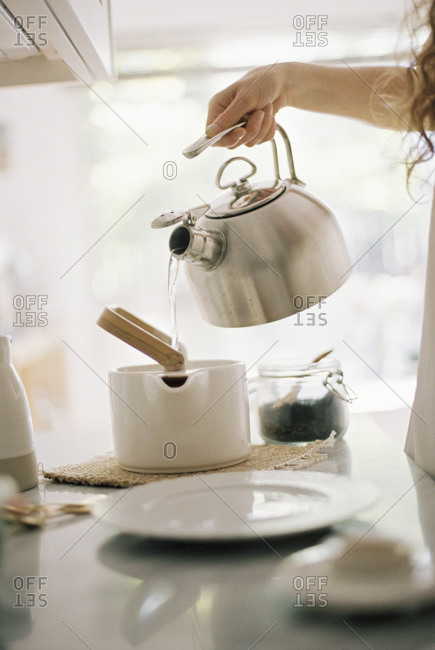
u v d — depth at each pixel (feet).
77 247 9.86
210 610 1.29
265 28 8.52
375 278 9.36
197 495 1.86
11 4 2.04
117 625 1.24
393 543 1.46
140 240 9.93
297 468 2.28
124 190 9.80
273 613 1.27
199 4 8.19
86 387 9.92
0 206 9.60
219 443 2.27
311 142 9.30
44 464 2.55
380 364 9.40
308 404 2.64
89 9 2.45
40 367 8.23
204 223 2.40
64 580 1.46
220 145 2.63
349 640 1.18
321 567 1.36
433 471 2.27
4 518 1.77
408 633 1.19
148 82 9.33
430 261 2.31
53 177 9.71
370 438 2.76
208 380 2.26
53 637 1.20
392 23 8.31
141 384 2.24
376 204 9.32
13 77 2.90
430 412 2.29
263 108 2.71
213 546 1.63
